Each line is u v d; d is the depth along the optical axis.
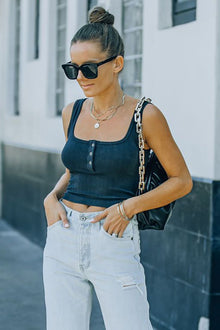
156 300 4.23
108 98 2.30
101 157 2.25
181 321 3.89
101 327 4.42
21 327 4.46
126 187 2.28
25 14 7.69
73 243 2.29
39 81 7.11
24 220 7.77
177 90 4.00
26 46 7.67
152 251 4.30
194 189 3.76
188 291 3.82
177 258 3.95
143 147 2.24
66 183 2.58
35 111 7.29
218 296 3.60
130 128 2.25
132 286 2.24
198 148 3.75
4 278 5.82
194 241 3.76
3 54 8.85
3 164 8.82
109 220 2.23
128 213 2.22
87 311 2.39
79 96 5.71
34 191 7.30
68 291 2.33
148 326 2.28
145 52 4.45
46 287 2.36
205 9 3.68
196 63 3.78
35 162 7.23
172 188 2.24
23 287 5.52
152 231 4.30
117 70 2.29
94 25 2.26
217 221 3.59
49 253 2.37
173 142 2.26
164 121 2.24
